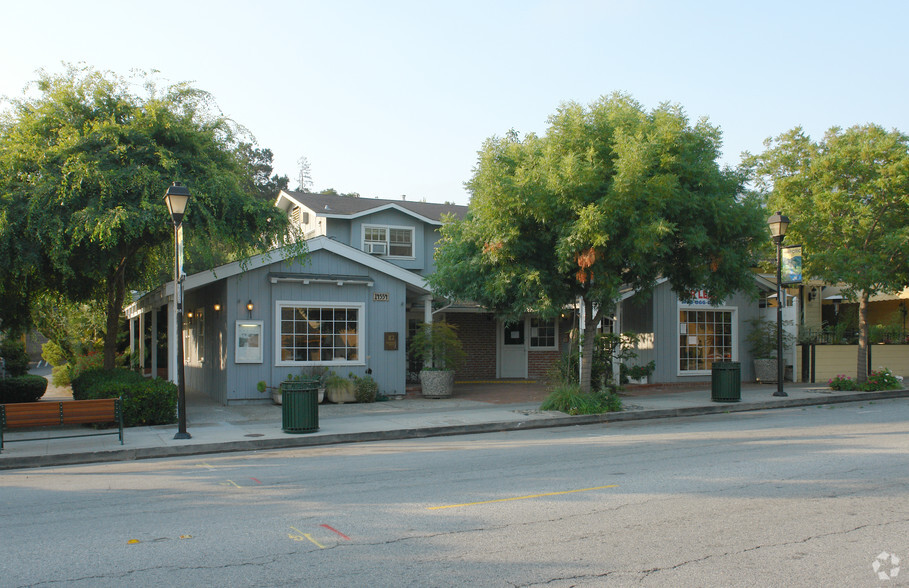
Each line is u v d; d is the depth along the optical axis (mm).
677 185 13469
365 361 18406
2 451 10828
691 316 22125
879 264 18094
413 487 8211
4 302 15703
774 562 5285
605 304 14719
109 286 15789
